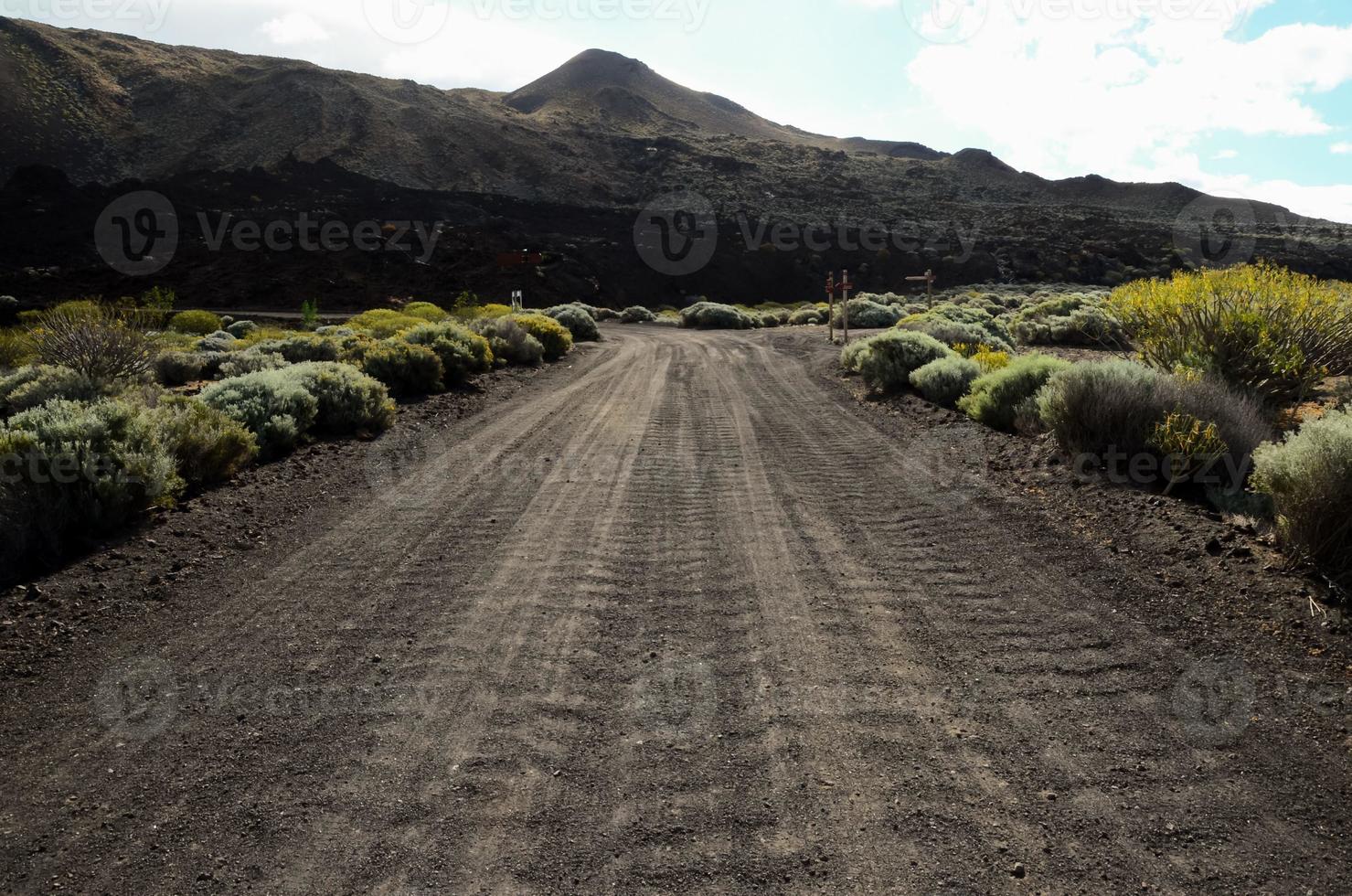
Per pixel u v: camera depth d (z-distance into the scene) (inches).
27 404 402.3
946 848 106.4
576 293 2842.0
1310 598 175.8
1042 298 1991.9
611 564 222.5
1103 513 247.9
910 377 530.0
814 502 285.0
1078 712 139.4
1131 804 114.6
